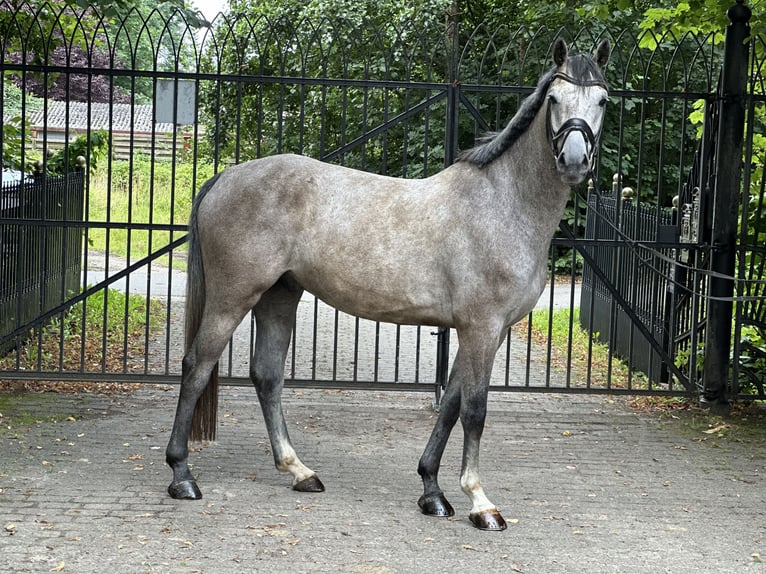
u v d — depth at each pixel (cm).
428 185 496
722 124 726
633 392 746
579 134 429
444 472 577
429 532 469
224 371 866
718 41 791
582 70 440
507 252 469
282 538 452
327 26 1595
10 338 730
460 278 474
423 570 420
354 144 712
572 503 524
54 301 1002
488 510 478
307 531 463
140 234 2025
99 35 1875
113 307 1158
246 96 1480
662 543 466
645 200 1745
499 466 593
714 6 722
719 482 573
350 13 1666
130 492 513
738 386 760
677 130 1694
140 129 2512
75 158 1188
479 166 483
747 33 719
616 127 1648
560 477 573
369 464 588
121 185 2212
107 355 898
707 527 492
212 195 512
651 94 735
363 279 490
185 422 511
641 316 912
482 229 471
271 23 752
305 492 525
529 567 429
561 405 771
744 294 755
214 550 434
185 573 406
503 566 428
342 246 491
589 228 1174
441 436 500
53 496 501
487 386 479
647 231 895
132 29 2105
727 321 740
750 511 520
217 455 595
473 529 476
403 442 642
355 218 493
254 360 541
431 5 1708
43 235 749
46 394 733
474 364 477
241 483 538
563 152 429
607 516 504
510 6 1822
